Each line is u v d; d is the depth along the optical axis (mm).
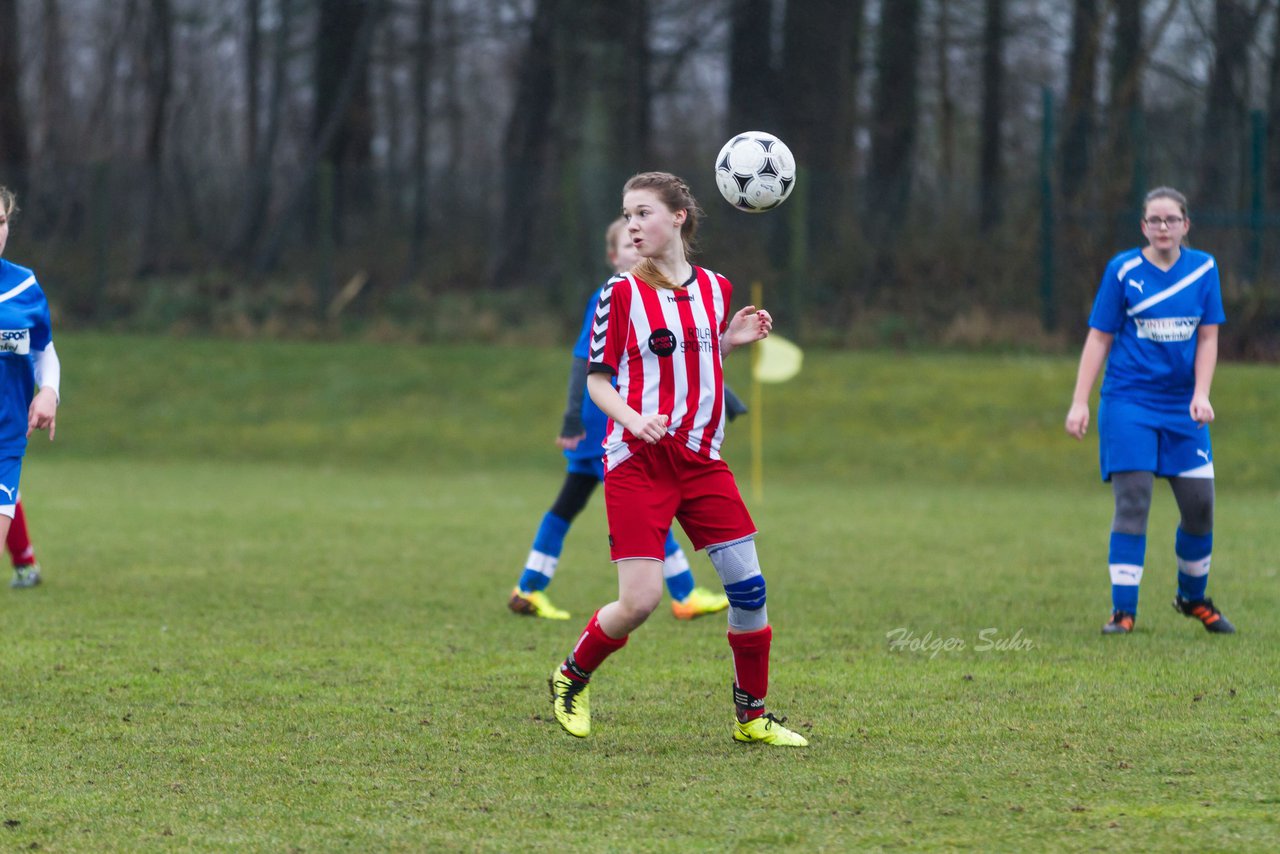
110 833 13039
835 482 58406
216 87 158375
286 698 18812
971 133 126625
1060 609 26469
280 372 77125
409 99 144625
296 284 87938
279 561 33719
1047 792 14141
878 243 81250
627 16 87188
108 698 18750
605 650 16438
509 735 16859
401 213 88250
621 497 16156
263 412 72312
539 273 86750
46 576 30938
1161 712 17672
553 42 111000
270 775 15023
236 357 79438
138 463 65062
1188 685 19344
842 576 31156
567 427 25641
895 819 13312
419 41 120750
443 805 13930
